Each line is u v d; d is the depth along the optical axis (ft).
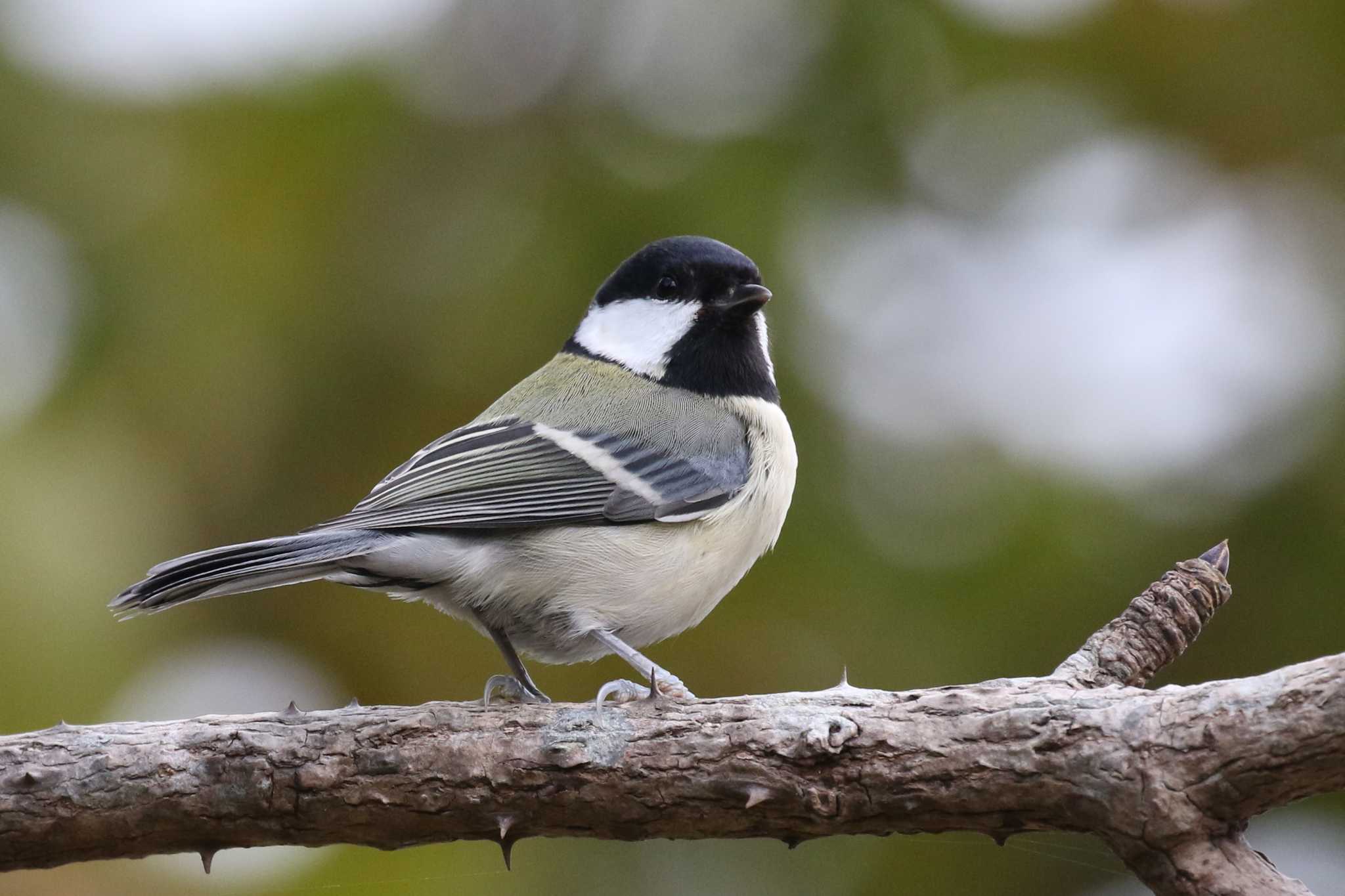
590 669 35.91
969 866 36.29
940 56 38.81
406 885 31.37
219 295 36.32
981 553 34.22
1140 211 39.24
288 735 21.39
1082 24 38.11
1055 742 19.08
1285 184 38.55
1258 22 37.96
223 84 37.40
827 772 20.03
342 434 37.37
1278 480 35.19
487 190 38.78
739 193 36.91
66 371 35.19
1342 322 37.19
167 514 34.32
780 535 34.47
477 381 37.60
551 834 21.49
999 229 39.19
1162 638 21.99
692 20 39.04
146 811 21.15
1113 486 34.73
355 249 37.86
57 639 31.45
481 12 39.75
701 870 36.55
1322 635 35.06
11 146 35.94
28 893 30.35
